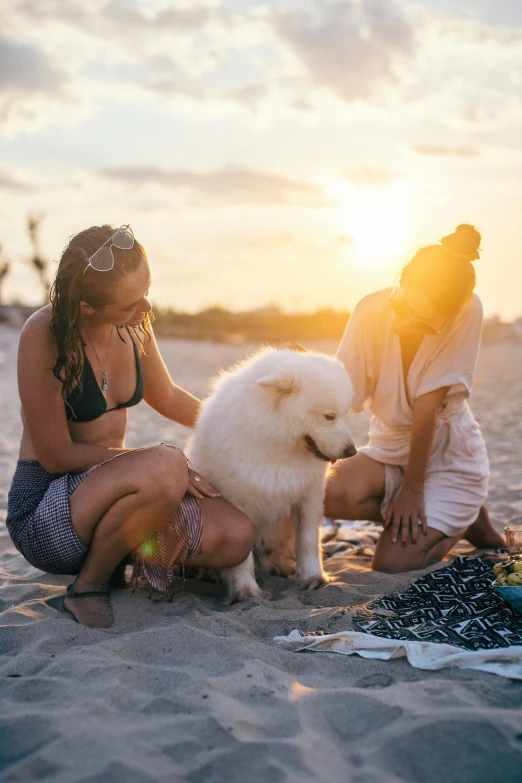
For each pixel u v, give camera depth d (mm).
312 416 2996
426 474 3600
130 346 3010
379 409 3617
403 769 1676
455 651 2258
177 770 1651
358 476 3689
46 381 2652
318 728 1839
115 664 2156
